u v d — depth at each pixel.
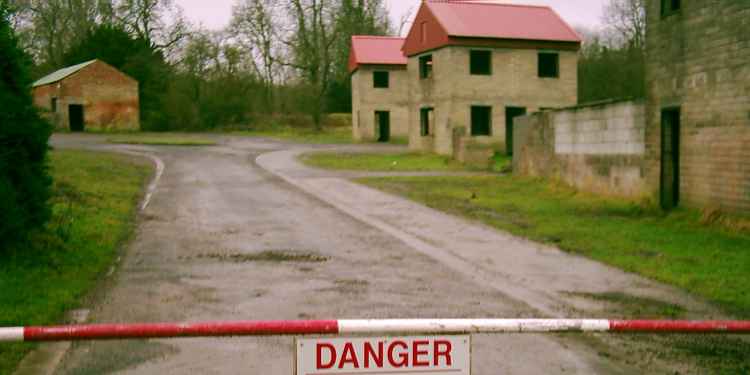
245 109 60.84
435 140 39.84
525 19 39.75
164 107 57.84
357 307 8.87
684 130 16.53
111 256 12.02
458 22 38.53
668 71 17.09
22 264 9.95
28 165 10.90
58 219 13.75
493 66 38.38
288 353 6.98
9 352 6.76
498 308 8.84
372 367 4.17
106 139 45.78
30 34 66.31
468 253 12.67
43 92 55.97
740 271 10.89
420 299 9.31
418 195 21.88
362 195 21.88
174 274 10.74
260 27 63.72
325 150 42.44
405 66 53.56
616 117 19.94
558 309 8.81
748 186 14.41
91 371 6.43
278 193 22.31
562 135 23.61
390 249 13.08
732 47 14.72
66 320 8.00
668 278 10.42
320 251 12.86
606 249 12.86
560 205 19.56
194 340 7.37
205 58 60.91
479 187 24.39
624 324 4.46
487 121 39.25
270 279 10.48
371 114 53.12
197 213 17.81
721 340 7.54
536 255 12.46
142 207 18.70
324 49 63.16
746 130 14.39
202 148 41.66
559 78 39.31
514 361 6.82
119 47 61.03
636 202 18.86
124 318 8.21
